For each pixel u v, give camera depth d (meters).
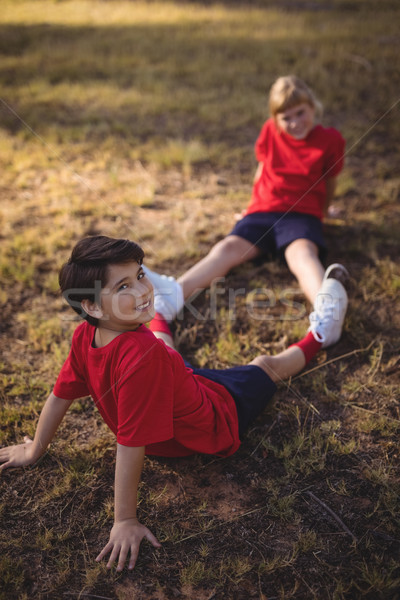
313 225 3.04
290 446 2.10
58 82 6.37
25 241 3.40
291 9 9.66
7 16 9.75
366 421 2.20
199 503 1.91
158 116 5.39
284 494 1.93
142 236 3.51
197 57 6.98
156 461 2.07
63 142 4.84
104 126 5.08
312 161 3.12
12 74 6.60
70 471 2.00
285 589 1.63
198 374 2.08
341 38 7.36
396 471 2.00
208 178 4.29
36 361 2.58
